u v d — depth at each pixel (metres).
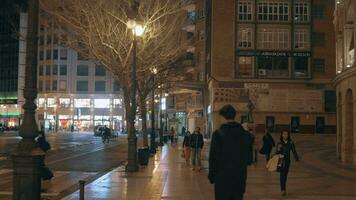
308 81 66.38
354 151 27.70
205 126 76.44
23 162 8.57
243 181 7.85
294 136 65.44
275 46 66.75
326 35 67.19
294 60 66.69
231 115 8.10
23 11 106.25
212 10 66.69
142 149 26.11
